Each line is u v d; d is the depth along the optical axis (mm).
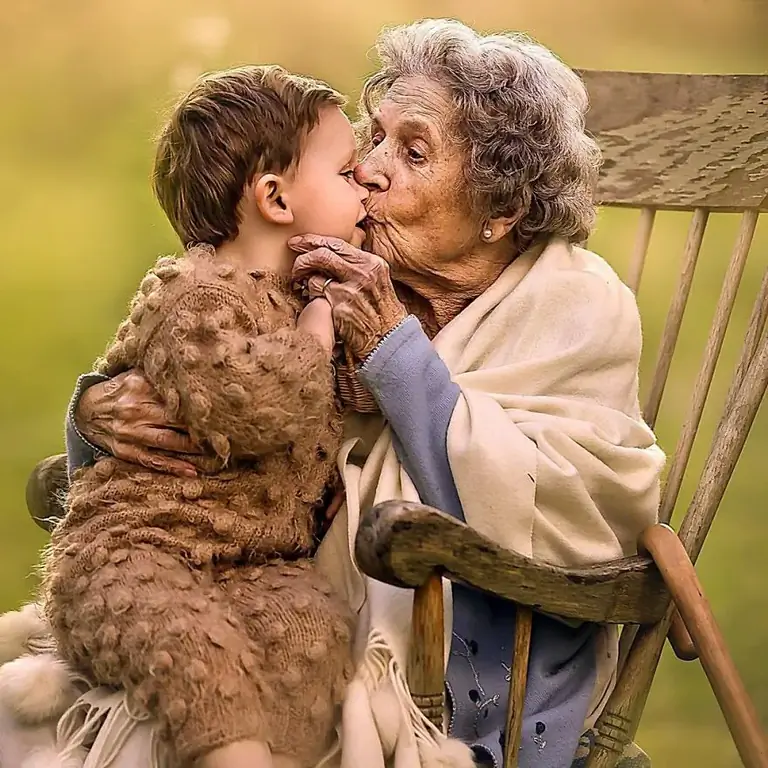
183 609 2758
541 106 3316
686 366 7410
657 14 7641
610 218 7598
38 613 3400
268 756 2711
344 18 7918
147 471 2992
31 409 7598
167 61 8281
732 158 3982
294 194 3145
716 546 7180
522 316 3340
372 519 2684
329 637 2861
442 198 3289
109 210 8320
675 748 6238
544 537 3078
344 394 3191
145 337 2959
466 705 3072
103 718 2943
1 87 8359
